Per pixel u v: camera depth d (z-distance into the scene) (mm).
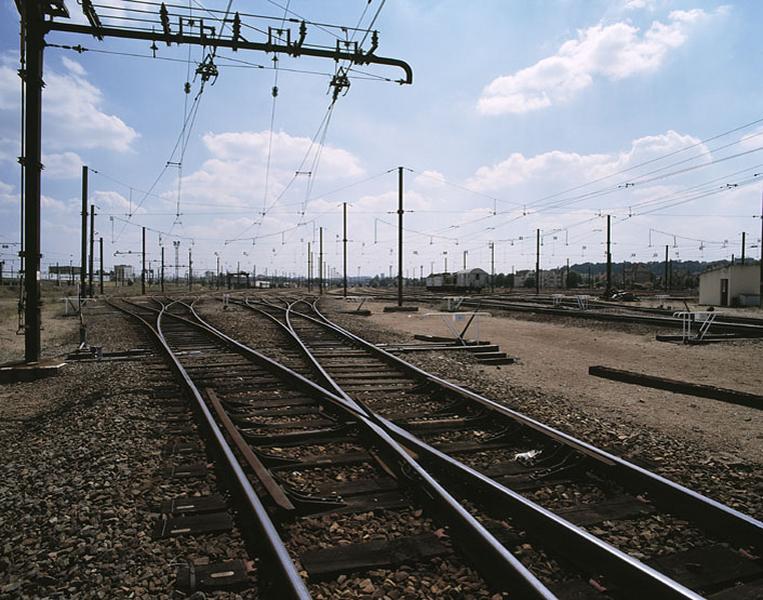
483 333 21969
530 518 4566
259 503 4578
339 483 5566
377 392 10172
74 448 6836
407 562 4039
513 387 10703
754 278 43156
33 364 12852
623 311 34188
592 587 3717
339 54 13867
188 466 6074
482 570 3873
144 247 70000
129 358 14734
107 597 3635
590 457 5883
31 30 12617
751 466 6176
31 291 13070
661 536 4488
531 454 6469
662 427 7910
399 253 36281
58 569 4000
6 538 4559
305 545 4301
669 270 105000
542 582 3777
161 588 3729
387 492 5355
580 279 138375
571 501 5215
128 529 4586
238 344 15992
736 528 4391
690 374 12938
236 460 5703
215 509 4961
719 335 19812
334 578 3869
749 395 9234
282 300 45250
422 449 6258
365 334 20203
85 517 4828
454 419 8117
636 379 11359
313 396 9641
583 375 12594
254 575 3850
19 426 8500
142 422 7938
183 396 9703
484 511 4961
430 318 29016
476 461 6371
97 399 9484
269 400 9438
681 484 5598
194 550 4242
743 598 3627
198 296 55281
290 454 6562
